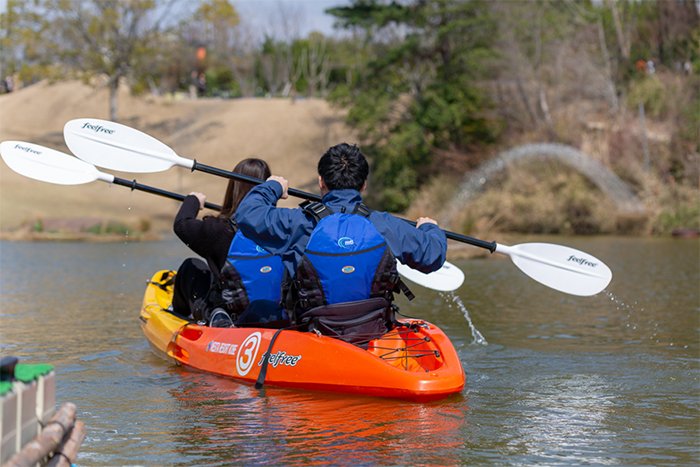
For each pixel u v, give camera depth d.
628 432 7.88
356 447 7.31
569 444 7.49
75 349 12.28
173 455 7.10
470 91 60.47
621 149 53.06
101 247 35.50
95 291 19.91
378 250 9.03
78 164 11.80
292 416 8.36
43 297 18.67
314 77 107.88
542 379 10.27
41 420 5.02
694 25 66.62
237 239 10.16
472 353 12.07
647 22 67.94
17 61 93.56
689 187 50.50
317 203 9.27
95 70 87.31
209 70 123.50
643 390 9.66
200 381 10.03
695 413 8.61
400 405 8.77
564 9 66.25
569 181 49.91
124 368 10.90
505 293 20.03
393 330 9.63
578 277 11.59
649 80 55.78
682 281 22.75
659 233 47.06
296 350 9.44
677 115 55.03
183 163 11.45
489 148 58.53
